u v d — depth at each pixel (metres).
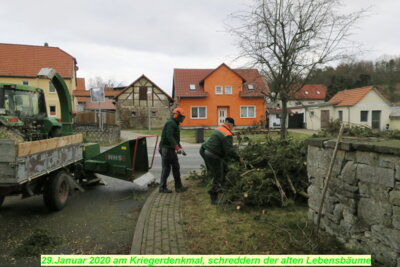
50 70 6.14
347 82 48.59
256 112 30.97
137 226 4.14
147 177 6.88
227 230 3.94
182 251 3.37
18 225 4.60
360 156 3.10
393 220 2.70
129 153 6.42
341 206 3.41
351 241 3.24
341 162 3.39
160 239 3.69
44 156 4.71
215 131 5.09
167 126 5.85
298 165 5.23
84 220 4.82
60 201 5.29
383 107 27.28
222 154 5.07
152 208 4.96
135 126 34.28
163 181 5.98
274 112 32.94
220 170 5.09
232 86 30.62
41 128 6.70
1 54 30.77
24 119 6.18
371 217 2.97
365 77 46.91
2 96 5.71
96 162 6.57
